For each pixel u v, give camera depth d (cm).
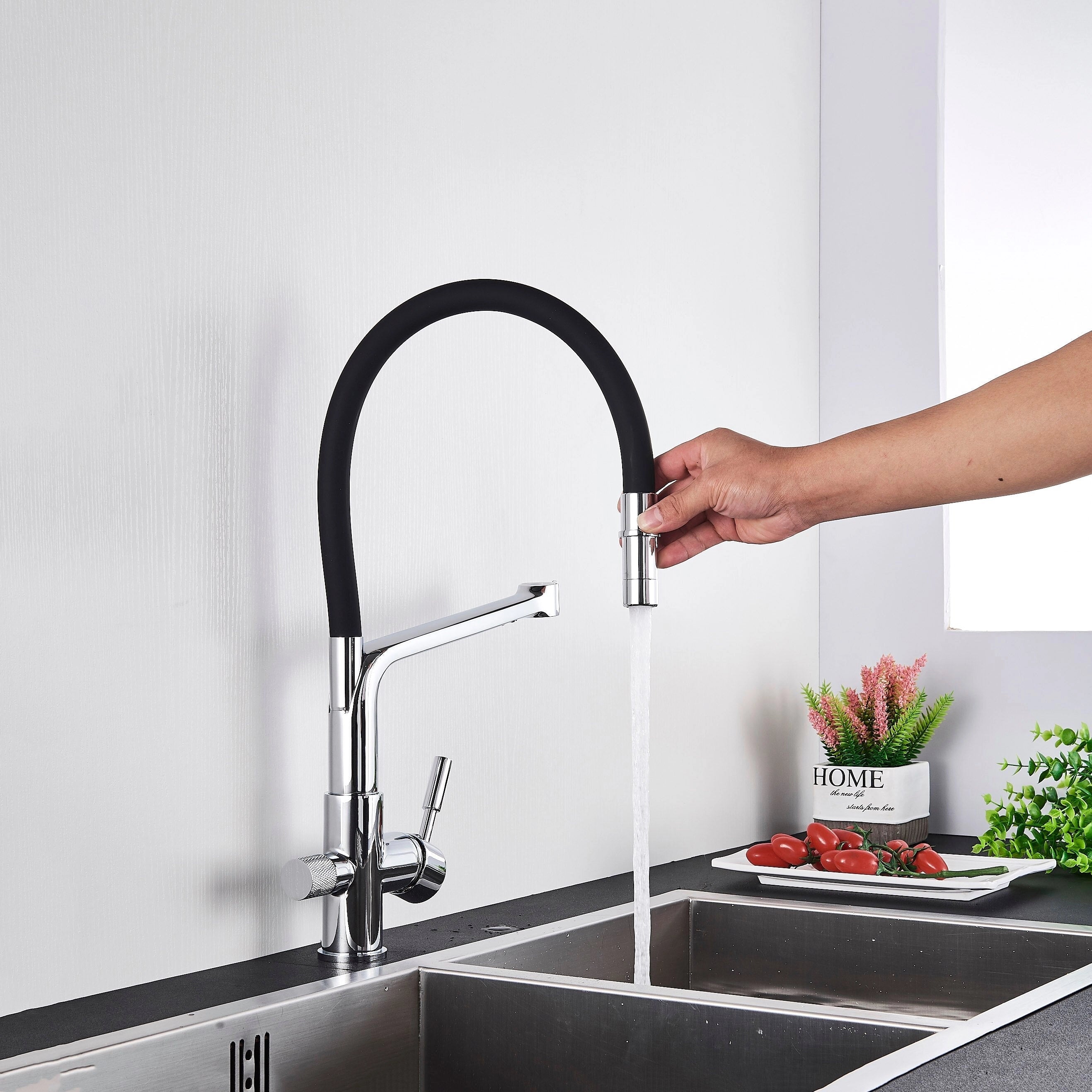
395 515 121
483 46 134
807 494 100
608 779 149
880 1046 84
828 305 203
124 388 97
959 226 202
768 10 190
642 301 159
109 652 95
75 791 93
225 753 104
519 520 136
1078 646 178
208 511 103
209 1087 87
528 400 138
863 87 201
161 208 100
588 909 129
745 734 177
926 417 98
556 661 141
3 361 89
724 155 178
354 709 103
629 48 158
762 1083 89
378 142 121
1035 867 151
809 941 130
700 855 166
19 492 90
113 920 95
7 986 89
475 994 100
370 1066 98
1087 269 207
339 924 104
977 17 199
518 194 139
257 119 109
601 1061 94
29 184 91
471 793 129
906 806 168
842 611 197
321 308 114
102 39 96
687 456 106
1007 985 121
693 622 167
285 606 110
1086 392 92
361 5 120
